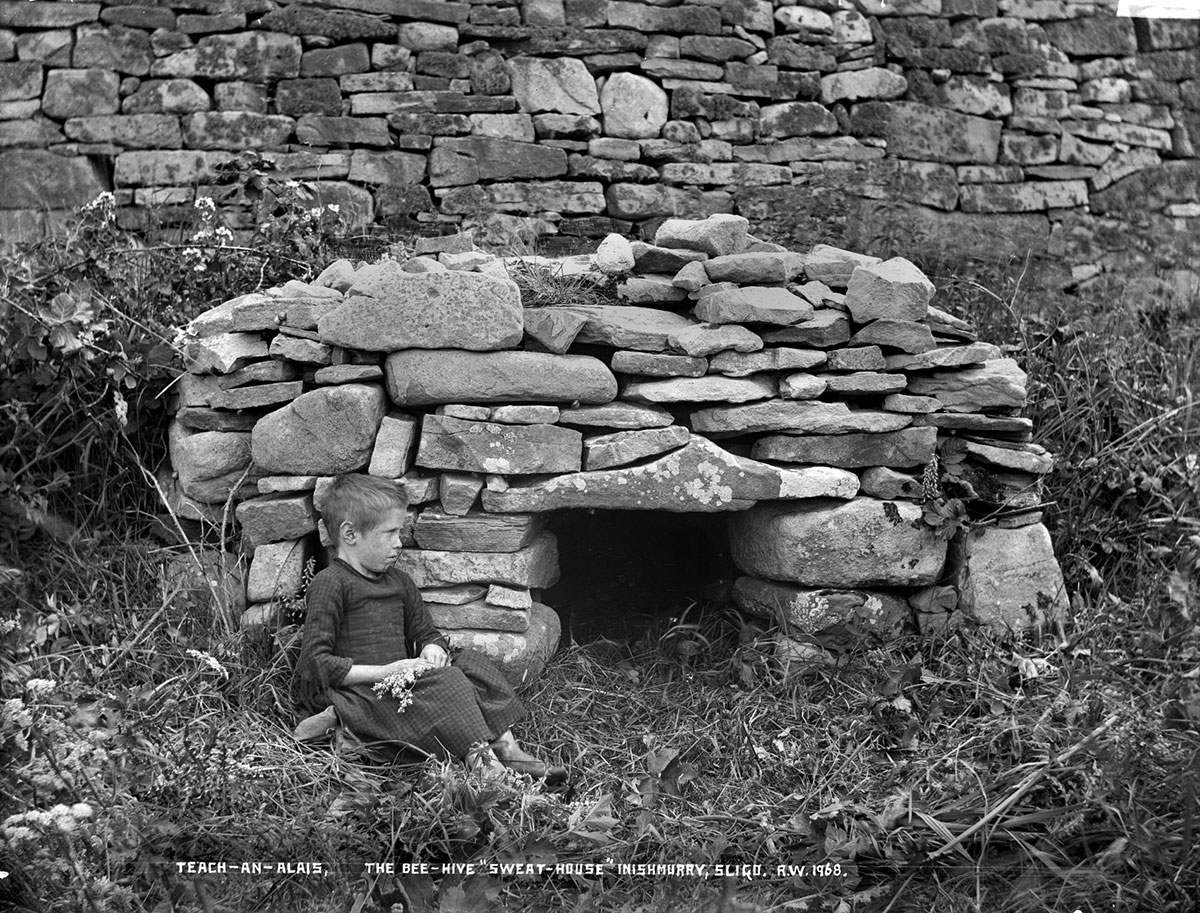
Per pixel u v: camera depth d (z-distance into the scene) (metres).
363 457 3.34
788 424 3.41
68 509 3.91
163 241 4.98
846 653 3.46
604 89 5.69
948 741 3.14
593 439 3.36
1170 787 2.78
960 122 6.04
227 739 3.07
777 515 3.50
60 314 3.70
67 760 2.62
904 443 3.49
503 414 3.31
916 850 2.74
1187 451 4.30
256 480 3.54
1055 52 6.11
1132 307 5.56
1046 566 3.55
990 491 3.54
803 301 3.44
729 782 3.09
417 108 5.57
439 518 3.34
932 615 3.56
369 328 3.30
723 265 3.51
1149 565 3.94
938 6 5.99
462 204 5.61
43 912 2.42
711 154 5.79
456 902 2.53
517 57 5.64
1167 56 6.23
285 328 3.42
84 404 3.84
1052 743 3.02
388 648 3.21
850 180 5.88
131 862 2.63
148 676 3.29
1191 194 6.23
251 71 5.48
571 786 3.08
